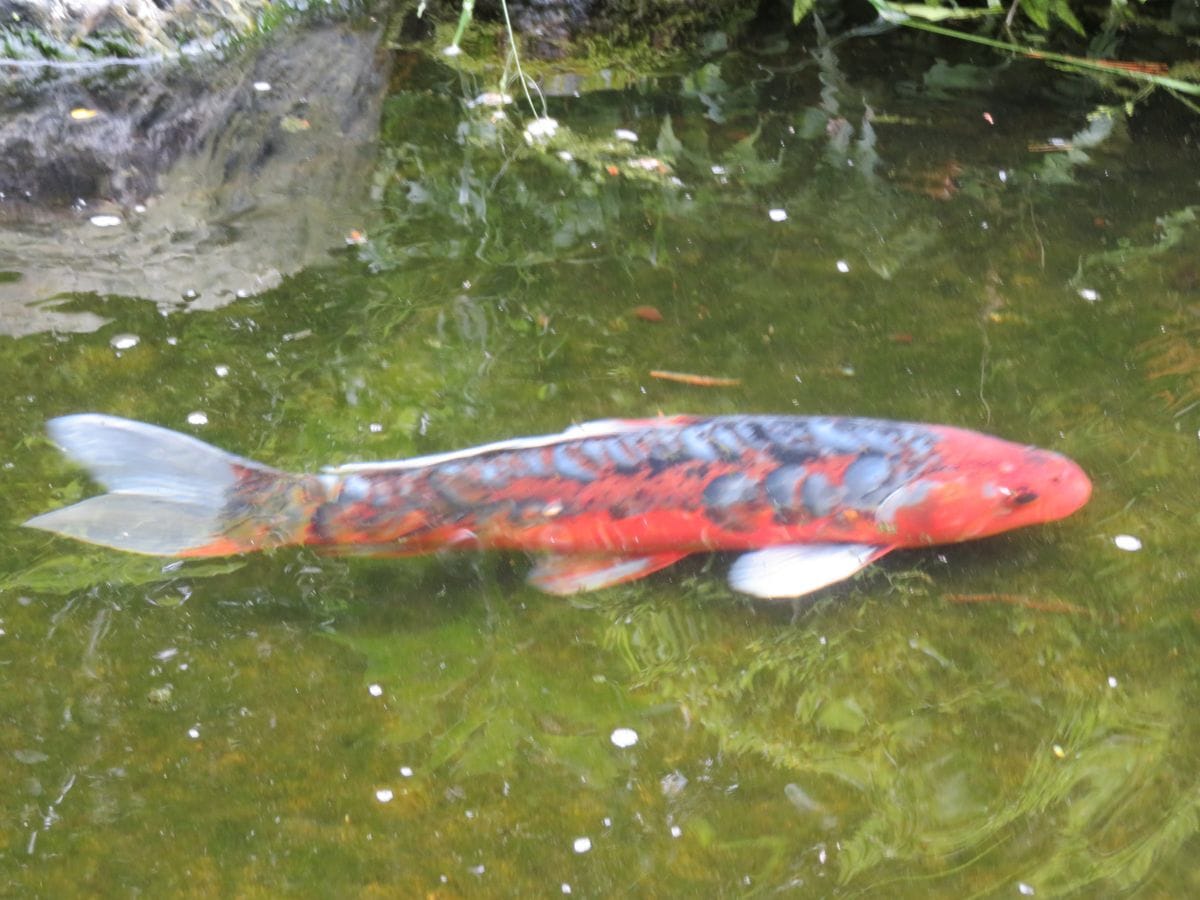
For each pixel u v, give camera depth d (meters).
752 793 2.29
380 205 3.99
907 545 2.72
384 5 5.06
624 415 3.07
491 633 2.61
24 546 2.72
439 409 3.09
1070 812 2.25
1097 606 2.65
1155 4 5.29
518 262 3.71
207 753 2.35
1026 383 3.21
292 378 3.19
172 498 2.66
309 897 2.11
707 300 3.54
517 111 4.56
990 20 5.18
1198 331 3.42
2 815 2.22
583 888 2.13
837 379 3.21
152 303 3.47
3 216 3.85
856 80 4.85
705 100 4.68
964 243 3.83
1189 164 4.28
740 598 2.69
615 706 2.46
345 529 2.66
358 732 2.40
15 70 4.32
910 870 2.15
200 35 4.59
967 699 2.47
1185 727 2.40
